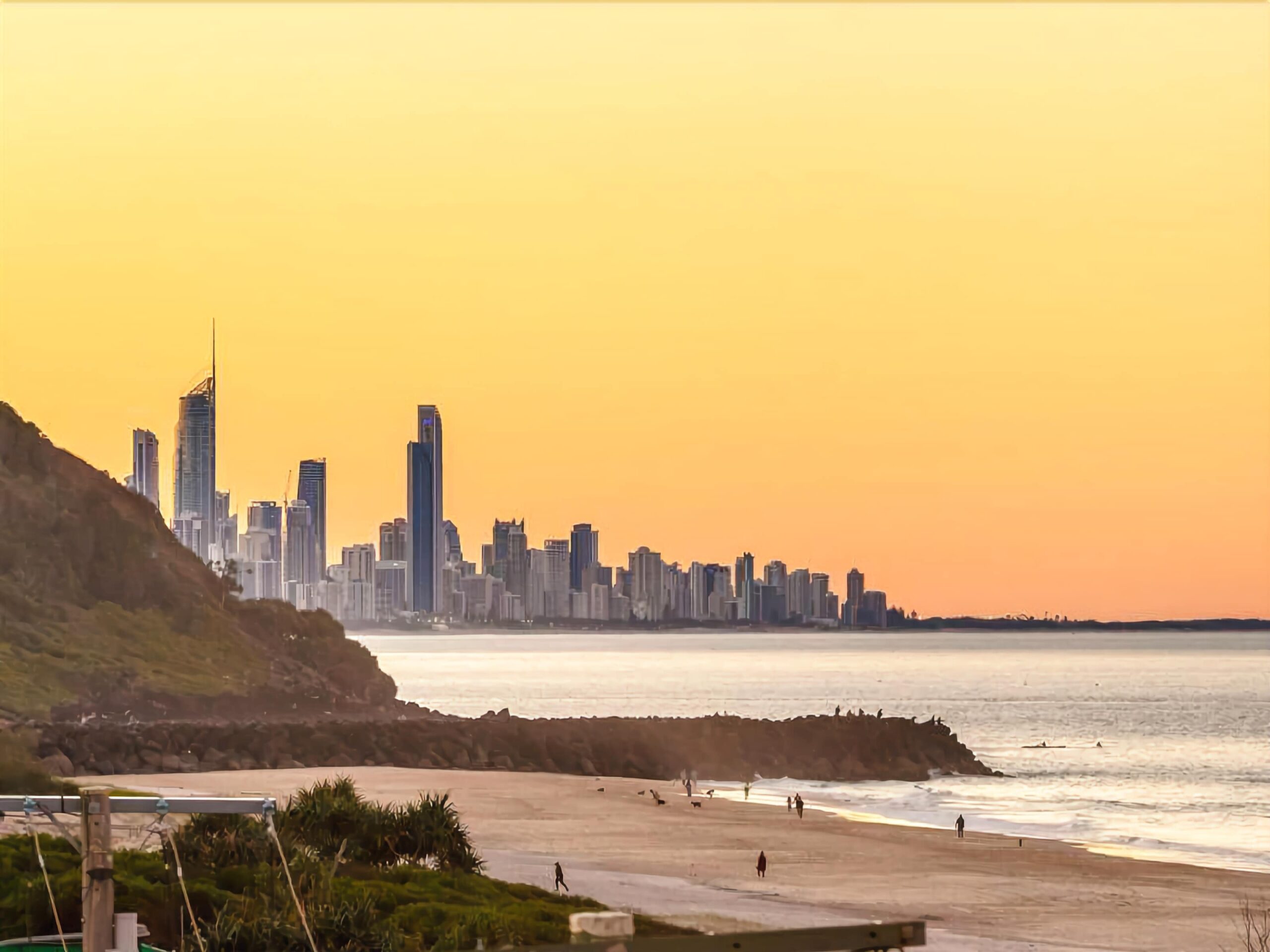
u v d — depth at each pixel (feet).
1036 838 504.02
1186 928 317.42
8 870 192.24
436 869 284.82
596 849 433.89
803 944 61.36
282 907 190.08
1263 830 553.23
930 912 332.80
